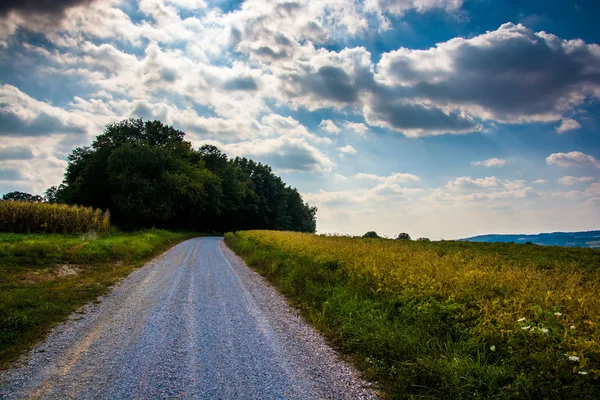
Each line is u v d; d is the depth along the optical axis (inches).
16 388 163.9
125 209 1755.7
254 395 160.6
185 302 342.6
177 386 167.6
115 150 1838.1
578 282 291.3
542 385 149.3
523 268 371.9
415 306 250.5
